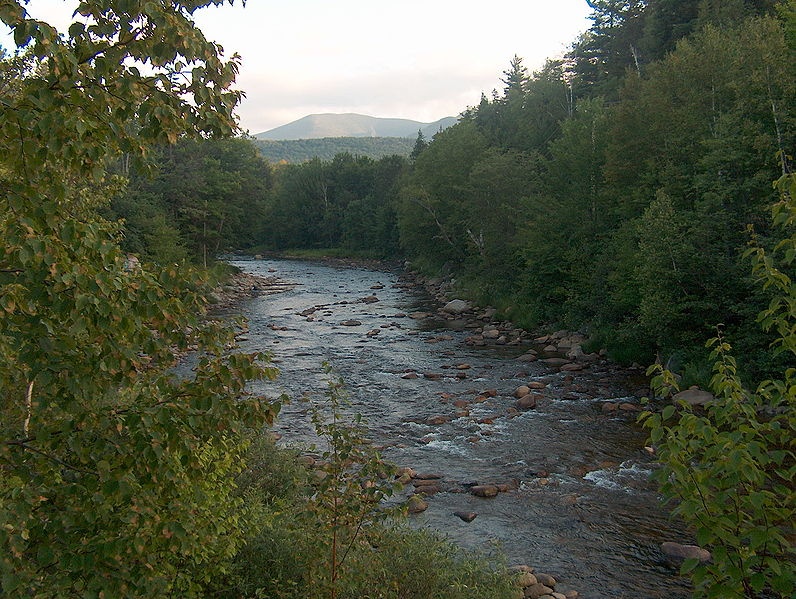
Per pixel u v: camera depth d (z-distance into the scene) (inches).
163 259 1662.2
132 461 175.0
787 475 183.5
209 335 197.9
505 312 1544.0
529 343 1309.1
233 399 192.5
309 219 4333.2
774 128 961.5
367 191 4276.6
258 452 486.9
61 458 188.4
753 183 900.6
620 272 1132.5
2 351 194.5
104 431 179.0
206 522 242.5
